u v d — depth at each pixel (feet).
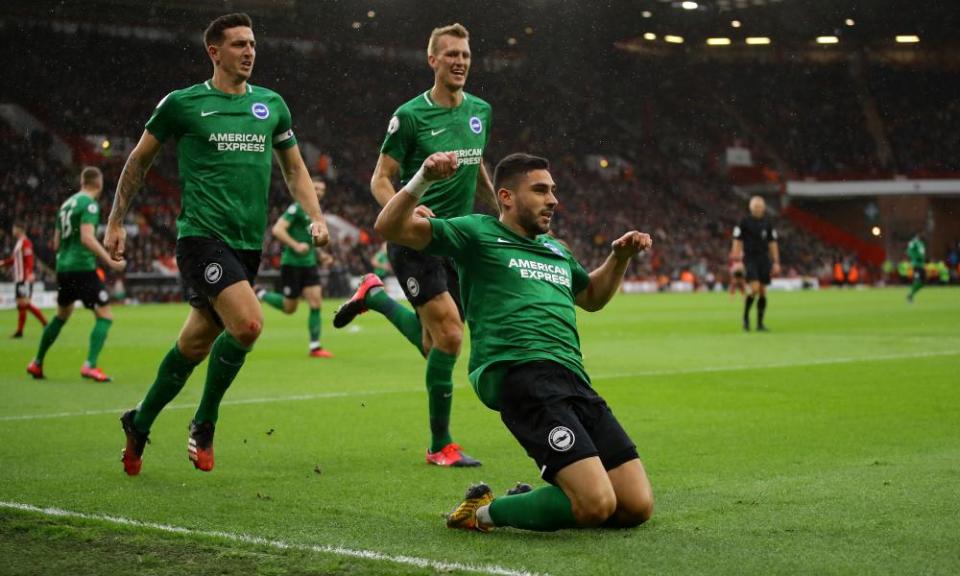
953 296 124.57
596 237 166.20
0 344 56.24
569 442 15.21
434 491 19.44
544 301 16.66
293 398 33.35
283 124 21.76
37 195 128.67
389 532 16.12
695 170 187.93
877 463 21.83
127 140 141.38
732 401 32.17
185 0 126.62
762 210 65.16
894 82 191.31
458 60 23.73
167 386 20.36
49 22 135.85
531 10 147.43
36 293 105.29
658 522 16.69
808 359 46.21
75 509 17.66
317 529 16.30
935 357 46.65
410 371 42.01
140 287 118.73
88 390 35.55
